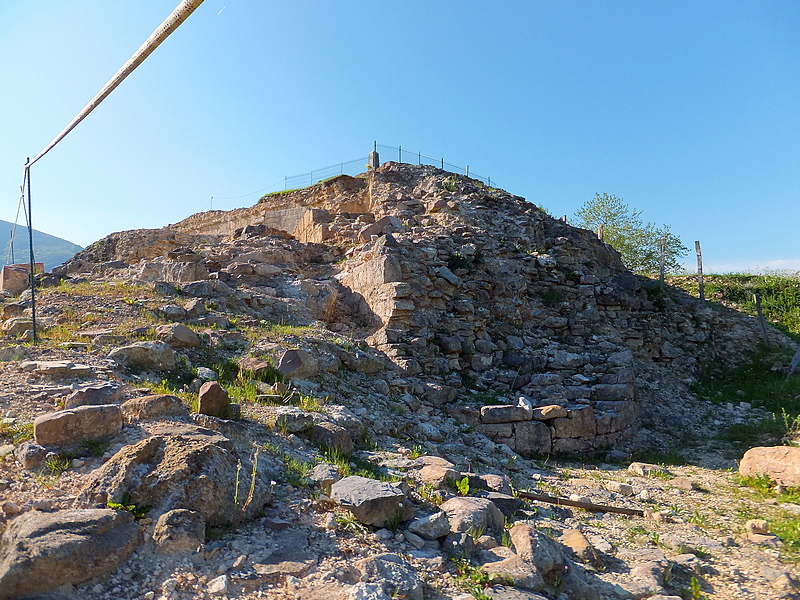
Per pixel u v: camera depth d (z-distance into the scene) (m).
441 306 13.62
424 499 5.58
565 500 7.02
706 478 9.30
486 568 4.37
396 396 10.25
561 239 18.58
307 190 25.69
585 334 15.39
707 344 17.66
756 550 5.92
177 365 7.84
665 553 5.74
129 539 3.65
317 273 15.74
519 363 13.09
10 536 3.40
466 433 9.84
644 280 19.14
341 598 3.52
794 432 11.70
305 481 5.21
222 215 28.86
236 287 13.80
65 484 4.25
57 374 6.25
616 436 11.28
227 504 4.28
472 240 16.61
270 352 9.16
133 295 11.07
